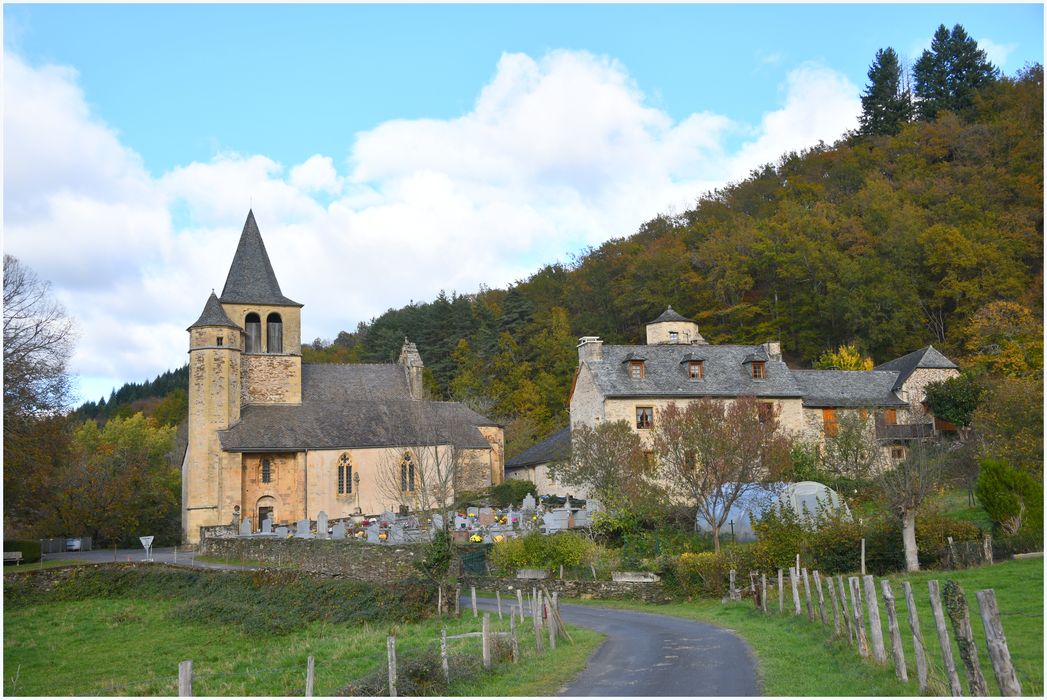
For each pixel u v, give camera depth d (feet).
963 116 337.52
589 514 134.62
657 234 373.81
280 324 219.61
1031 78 322.75
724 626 79.36
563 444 183.01
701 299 294.25
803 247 269.64
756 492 126.00
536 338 298.97
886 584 49.34
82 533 208.64
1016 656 52.44
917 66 383.24
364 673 68.18
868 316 249.55
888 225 270.87
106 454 249.34
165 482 243.19
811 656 58.54
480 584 117.39
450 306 338.75
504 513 158.61
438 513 144.87
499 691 55.62
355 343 414.82
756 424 129.70
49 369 155.02
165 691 70.33
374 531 144.97
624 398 165.07
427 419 205.67
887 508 105.81
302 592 107.86
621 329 315.78
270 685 67.62
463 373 301.02
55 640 101.76
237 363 202.59
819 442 166.40
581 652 68.54
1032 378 140.97
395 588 101.09
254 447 193.47
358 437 203.10
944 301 253.03
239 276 218.59
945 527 98.63
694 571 102.99
